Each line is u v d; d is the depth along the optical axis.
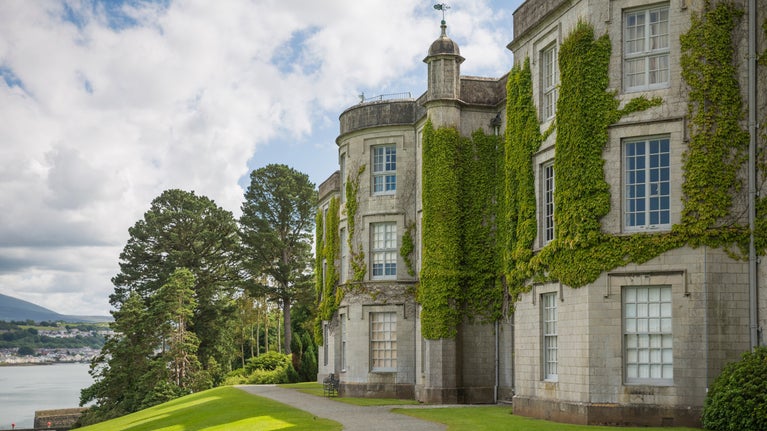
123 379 60.53
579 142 23.50
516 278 27.34
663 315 21.94
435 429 21.50
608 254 22.61
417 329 36.34
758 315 21.09
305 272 80.00
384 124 38.28
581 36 23.75
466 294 33.69
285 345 77.75
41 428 79.88
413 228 37.44
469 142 34.47
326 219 46.12
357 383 37.38
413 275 37.16
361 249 38.34
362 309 37.72
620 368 22.16
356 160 39.12
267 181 80.25
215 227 77.31
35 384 189.62
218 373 69.38
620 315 22.33
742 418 19.25
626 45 23.28
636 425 21.64
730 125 21.78
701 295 21.33
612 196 22.89
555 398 24.20
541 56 26.95
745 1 22.22
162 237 76.06
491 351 33.56
